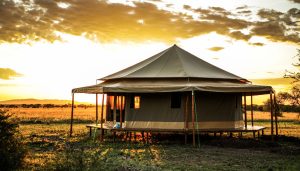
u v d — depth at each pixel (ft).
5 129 29.45
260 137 61.72
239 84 61.11
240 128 60.95
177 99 59.11
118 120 64.03
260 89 55.98
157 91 55.36
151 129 57.00
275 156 44.06
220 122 60.59
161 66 65.87
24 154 31.14
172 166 36.60
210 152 46.96
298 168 36.14
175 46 72.08
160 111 59.31
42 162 36.60
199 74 63.26
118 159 40.04
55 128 84.94
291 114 206.49
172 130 55.77
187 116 57.67
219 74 66.59
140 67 67.51
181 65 65.41
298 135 72.59
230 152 47.16
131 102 60.44
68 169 29.01
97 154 40.96
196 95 59.31
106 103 66.59
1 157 28.60
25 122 104.17
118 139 61.72
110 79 68.54
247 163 38.96
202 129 57.88
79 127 89.45
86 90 60.44
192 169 35.06
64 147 49.83
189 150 48.67
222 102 61.05
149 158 41.47
